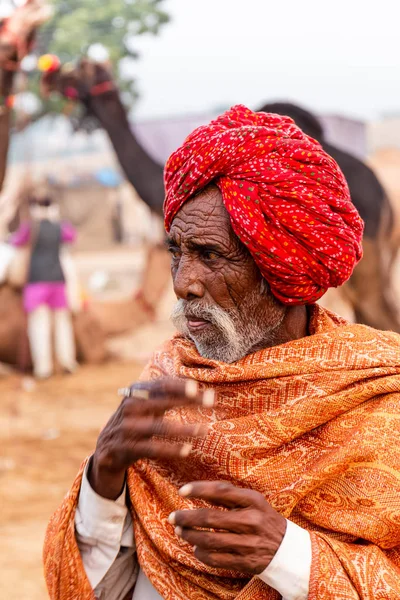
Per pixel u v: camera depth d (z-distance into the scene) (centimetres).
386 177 1182
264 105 785
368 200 1001
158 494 258
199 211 245
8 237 1569
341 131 1323
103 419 1106
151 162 1219
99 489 245
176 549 250
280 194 237
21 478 856
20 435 1027
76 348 1470
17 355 1412
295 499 239
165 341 285
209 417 255
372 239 1012
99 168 3803
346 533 239
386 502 236
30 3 955
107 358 1508
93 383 1327
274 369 249
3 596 582
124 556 267
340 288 1065
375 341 255
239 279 246
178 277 249
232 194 238
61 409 1162
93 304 1530
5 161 911
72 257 3509
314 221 239
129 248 3788
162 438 253
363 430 242
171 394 220
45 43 2642
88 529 253
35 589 595
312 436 249
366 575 227
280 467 245
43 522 733
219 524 219
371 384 246
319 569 223
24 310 1384
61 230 1380
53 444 987
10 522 732
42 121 2556
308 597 222
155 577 253
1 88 926
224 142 240
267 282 250
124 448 225
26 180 1684
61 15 2762
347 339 254
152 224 1602
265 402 251
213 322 248
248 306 249
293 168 240
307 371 249
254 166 238
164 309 2258
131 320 1527
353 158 1012
